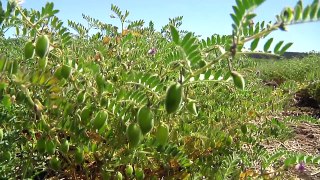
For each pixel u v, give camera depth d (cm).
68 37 29
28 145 28
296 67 122
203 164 33
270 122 45
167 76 31
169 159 31
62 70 25
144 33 54
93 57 38
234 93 48
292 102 83
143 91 26
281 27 18
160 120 28
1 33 28
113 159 30
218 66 43
